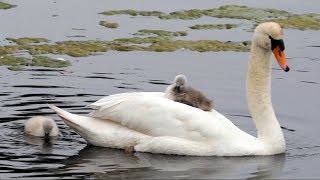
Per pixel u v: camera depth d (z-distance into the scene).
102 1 29.22
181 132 15.41
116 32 25.20
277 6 29.30
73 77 20.39
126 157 15.20
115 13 27.59
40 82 19.88
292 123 17.34
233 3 29.52
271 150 15.51
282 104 18.59
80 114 17.50
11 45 23.17
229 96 19.08
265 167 14.80
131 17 27.12
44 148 15.57
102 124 15.64
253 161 15.14
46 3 28.53
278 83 20.30
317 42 24.47
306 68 21.64
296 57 22.75
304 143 16.19
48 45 23.33
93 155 15.24
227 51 23.19
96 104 15.70
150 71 21.12
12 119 17.08
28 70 20.86
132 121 15.53
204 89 19.56
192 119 15.44
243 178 14.20
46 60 21.73
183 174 14.35
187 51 23.12
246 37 24.92
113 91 19.34
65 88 19.47
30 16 26.70
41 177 13.96
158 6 28.81
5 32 24.69
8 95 18.73
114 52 22.91
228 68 21.44
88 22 26.28
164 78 20.55
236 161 15.13
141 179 14.06
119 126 15.65
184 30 25.67
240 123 17.36
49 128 16.17
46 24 25.80
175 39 24.53
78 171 14.34
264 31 15.69
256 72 15.88
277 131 15.68
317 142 16.23
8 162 14.70
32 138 16.11
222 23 26.64
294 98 19.06
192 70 21.23
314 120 17.48
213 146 15.34
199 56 22.62
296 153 15.62
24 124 16.83
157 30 25.42
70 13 27.34
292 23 26.72
